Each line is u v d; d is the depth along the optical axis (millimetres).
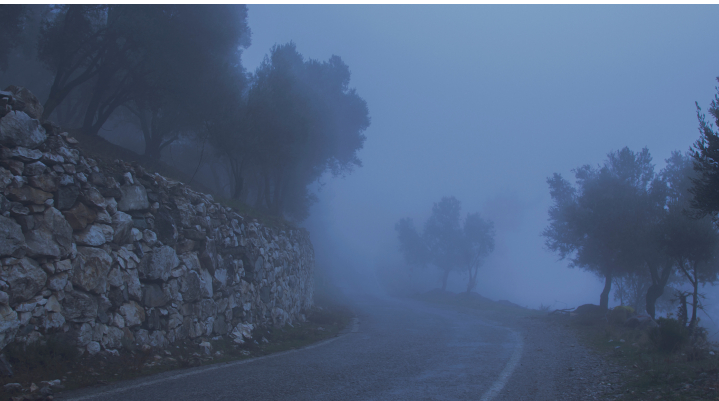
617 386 5934
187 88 15328
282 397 5031
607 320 17062
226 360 7875
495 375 6766
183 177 16672
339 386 5746
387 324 18219
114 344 6758
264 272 13672
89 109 15078
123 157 14055
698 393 5086
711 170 8570
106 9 14531
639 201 20359
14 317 5348
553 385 6062
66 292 6133
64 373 5438
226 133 16438
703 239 13555
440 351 9773
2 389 4551
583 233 23250
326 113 26469
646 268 21438
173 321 8250
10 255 5398
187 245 9117
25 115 5926
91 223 6762
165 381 5672
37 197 5898
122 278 7160
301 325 15961
